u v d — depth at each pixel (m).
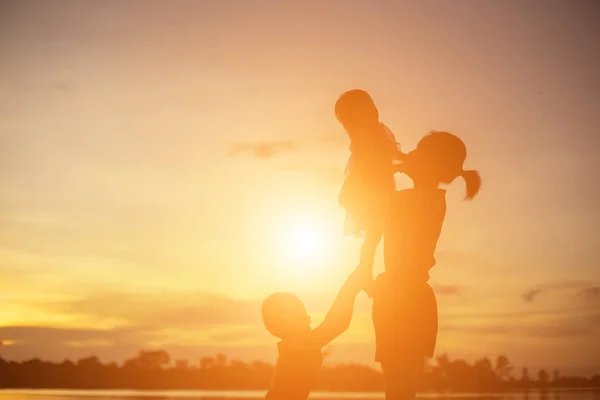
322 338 3.73
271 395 3.69
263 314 3.81
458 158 3.67
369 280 3.64
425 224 3.60
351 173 3.72
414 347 3.52
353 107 3.74
